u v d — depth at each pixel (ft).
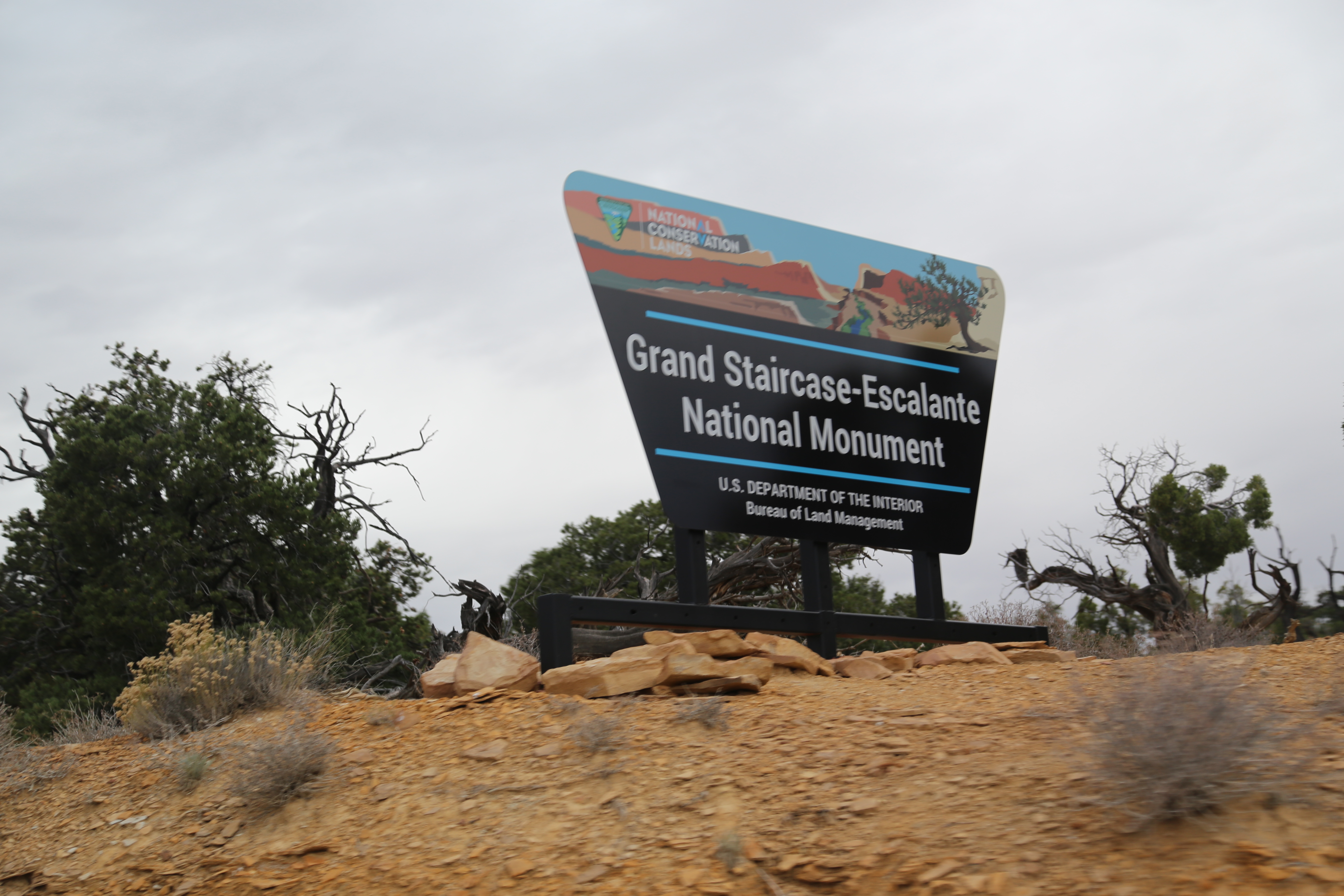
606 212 32.83
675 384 32.76
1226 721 13.03
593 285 32.07
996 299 41.27
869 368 37.29
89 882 19.01
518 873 15.39
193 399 102.32
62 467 89.30
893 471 36.88
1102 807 13.48
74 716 36.17
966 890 12.07
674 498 31.86
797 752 18.48
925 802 15.07
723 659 26.17
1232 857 11.58
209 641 28.86
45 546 93.09
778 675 27.61
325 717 25.46
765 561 63.72
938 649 31.22
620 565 114.52
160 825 20.72
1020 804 14.26
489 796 18.57
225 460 90.17
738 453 33.47
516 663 25.77
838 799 15.83
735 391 33.88
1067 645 59.77
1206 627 52.54
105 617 81.71
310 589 88.84
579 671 24.45
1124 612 112.98
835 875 13.34
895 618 35.22
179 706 27.40
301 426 102.42
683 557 31.83
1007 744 17.22
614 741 19.88
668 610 30.01
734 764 18.28
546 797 18.12
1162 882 11.31
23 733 33.76
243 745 23.56
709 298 34.14
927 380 38.58
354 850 17.57
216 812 20.59
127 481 90.22
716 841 15.14
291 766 20.03
